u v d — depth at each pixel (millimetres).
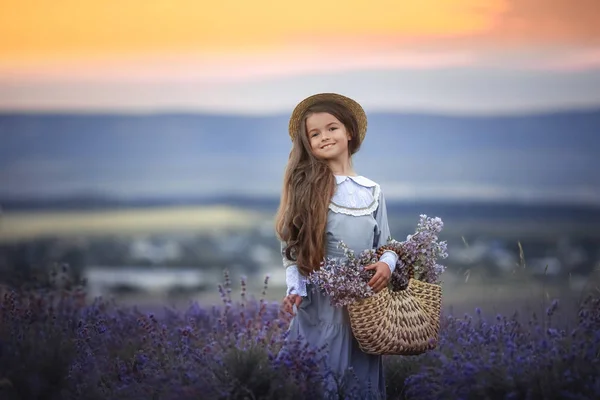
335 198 6203
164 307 8555
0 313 6875
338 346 6129
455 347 6750
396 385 6879
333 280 5816
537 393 5652
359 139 6570
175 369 6062
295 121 6508
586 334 6516
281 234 6227
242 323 7582
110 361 6691
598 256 57844
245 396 5715
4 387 5590
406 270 6211
